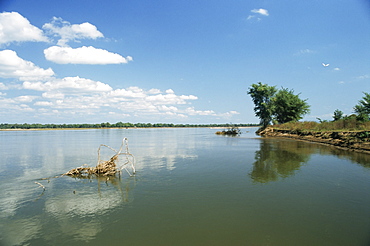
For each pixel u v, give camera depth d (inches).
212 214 352.5
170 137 2436.0
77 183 542.3
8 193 470.6
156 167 703.7
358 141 1000.9
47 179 581.0
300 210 362.9
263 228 307.6
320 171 609.9
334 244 269.0
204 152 1039.6
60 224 330.6
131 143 1637.6
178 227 313.6
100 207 389.1
